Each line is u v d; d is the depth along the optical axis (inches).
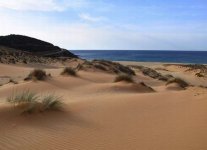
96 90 791.1
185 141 292.7
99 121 380.8
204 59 5753.0
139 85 864.3
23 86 799.1
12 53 2519.7
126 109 452.1
